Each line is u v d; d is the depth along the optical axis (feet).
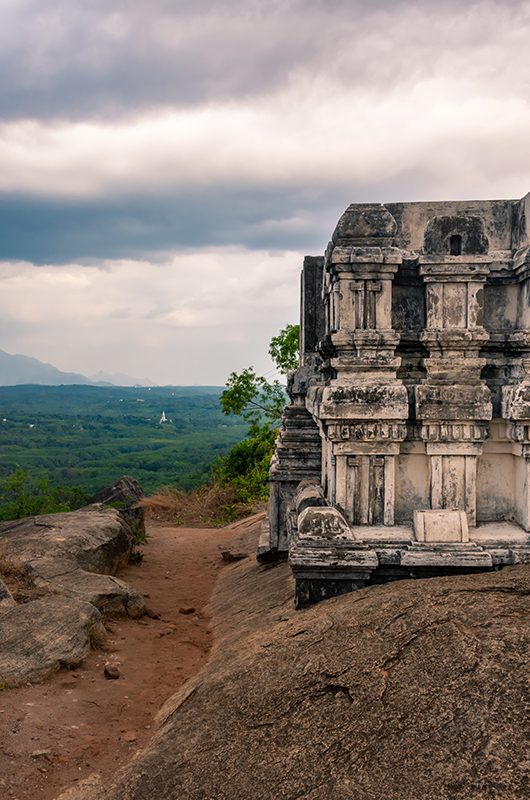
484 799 13.43
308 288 43.29
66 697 23.76
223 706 19.72
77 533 43.14
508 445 28.25
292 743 16.76
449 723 15.65
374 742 15.83
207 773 16.66
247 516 78.43
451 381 27.84
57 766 19.39
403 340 28.17
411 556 25.62
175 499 87.40
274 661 21.16
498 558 25.80
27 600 31.76
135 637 31.07
